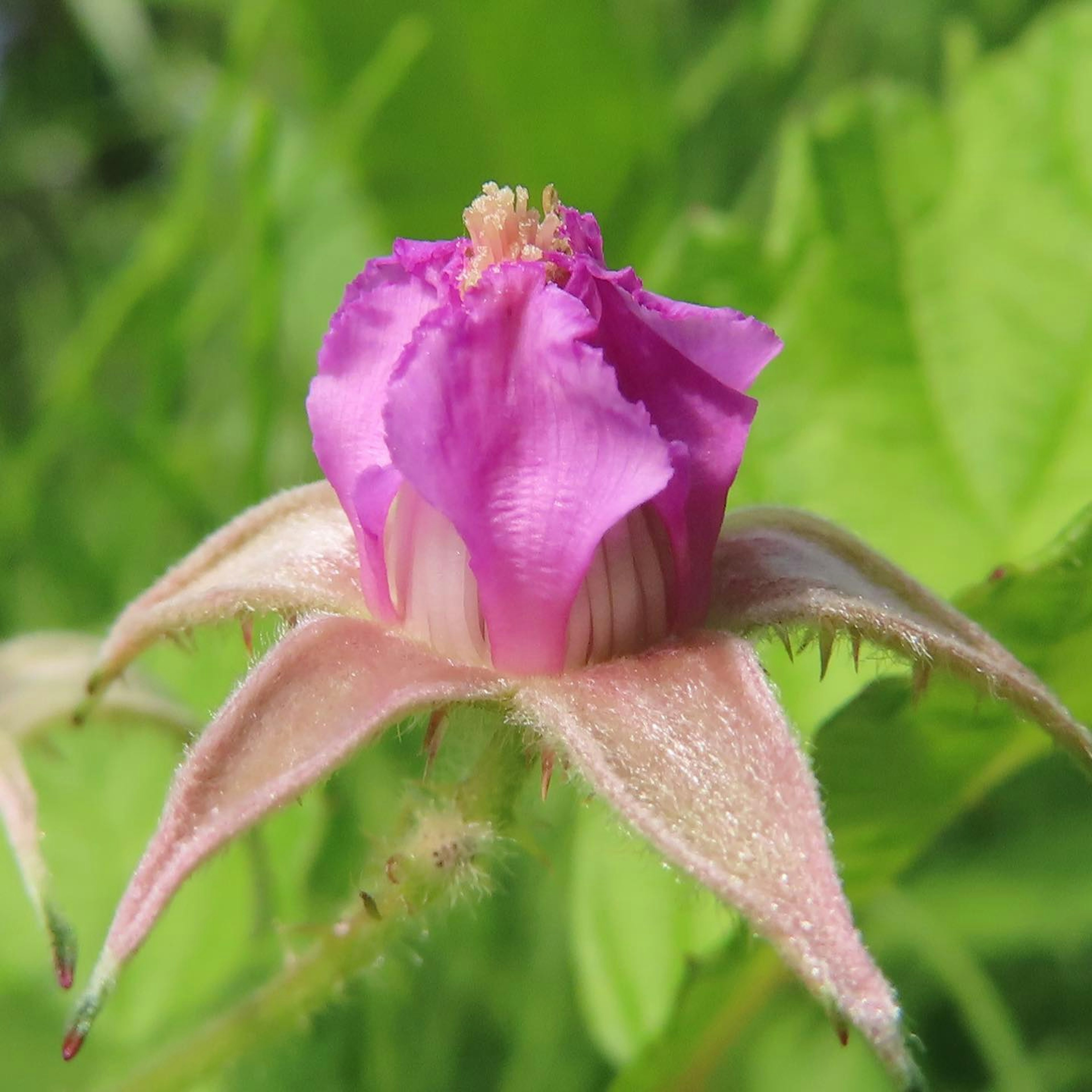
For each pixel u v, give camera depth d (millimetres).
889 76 114
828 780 67
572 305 59
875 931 81
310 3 92
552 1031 78
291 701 60
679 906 67
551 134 97
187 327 93
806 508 77
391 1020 77
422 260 61
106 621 91
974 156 80
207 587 63
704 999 70
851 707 65
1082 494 77
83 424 93
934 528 78
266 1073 76
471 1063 78
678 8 123
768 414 79
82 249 126
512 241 60
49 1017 77
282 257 96
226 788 59
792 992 80
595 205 101
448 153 98
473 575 61
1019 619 65
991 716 65
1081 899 83
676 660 60
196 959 78
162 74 120
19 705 71
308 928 65
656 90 100
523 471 60
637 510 61
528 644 60
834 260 80
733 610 62
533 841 64
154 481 91
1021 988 83
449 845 63
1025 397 78
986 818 86
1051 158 80
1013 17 114
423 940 74
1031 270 79
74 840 78
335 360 61
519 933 79
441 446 60
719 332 60
